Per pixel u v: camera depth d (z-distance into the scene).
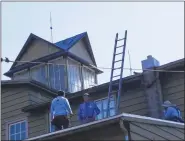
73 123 17.05
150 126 9.92
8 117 18.72
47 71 24.08
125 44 14.94
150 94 15.40
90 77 25.69
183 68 15.08
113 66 14.89
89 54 26.75
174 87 15.26
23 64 24.75
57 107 12.45
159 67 15.39
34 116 18.16
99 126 9.56
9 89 19.11
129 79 15.77
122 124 9.21
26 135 18.00
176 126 10.75
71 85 23.55
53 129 17.39
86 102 12.98
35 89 18.95
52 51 24.61
